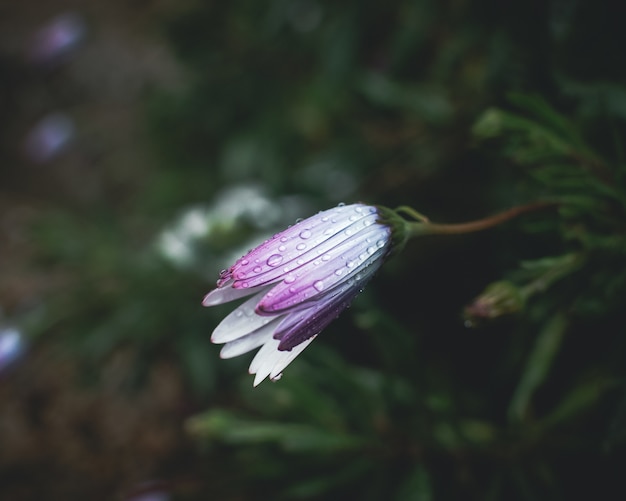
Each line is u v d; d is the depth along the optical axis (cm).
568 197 22
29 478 39
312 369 27
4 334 37
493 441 26
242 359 35
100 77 60
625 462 25
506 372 27
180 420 39
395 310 32
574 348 27
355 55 35
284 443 25
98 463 38
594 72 26
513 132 23
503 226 23
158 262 35
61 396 41
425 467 25
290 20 39
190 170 45
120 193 57
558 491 25
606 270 23
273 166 40
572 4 25
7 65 62
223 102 43
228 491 29
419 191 33
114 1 62
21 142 60
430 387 26
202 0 43
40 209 57
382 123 37
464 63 33
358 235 20
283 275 19
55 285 43
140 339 37
